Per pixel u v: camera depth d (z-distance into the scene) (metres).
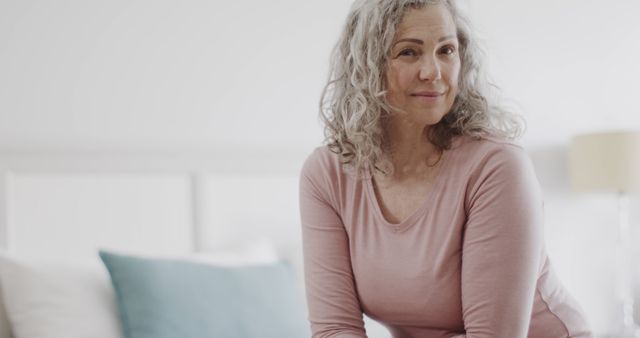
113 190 2.30
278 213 2.50
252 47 2.52
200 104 2.46
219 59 2.48
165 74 2.41
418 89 1.18
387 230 1.26
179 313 1.86
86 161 2.27
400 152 1.28
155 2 2.40
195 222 2.39
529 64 2.85
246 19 2.51
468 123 1.25
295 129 2.57
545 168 2.88
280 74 2.55
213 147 2.47
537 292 1.24
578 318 1.28
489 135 1.23
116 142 2.35
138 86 2.38
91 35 2.32
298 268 2.46
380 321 1.34
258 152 2.52
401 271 1.24
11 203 2.18
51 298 1.84
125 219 2.31
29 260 1.90
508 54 2.82
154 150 2.39
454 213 1.20
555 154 2.89
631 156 2.59
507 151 1.17
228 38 2.49
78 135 2.30
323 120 1.38
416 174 1.27
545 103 2.87
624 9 2.95
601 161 2.61
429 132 1.27
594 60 2.93
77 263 1.95
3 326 1.85
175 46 2.43
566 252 2.91
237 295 1.96
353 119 1.24
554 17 2.88
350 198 1.33
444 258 1.19
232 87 2.50
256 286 2.01
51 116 2.27
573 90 2.91
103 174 2.29
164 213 2.36
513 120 1.30
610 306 2.95
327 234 1.36
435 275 1.20
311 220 1.39
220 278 1.98
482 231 1.15
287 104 2.56
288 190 2.52
